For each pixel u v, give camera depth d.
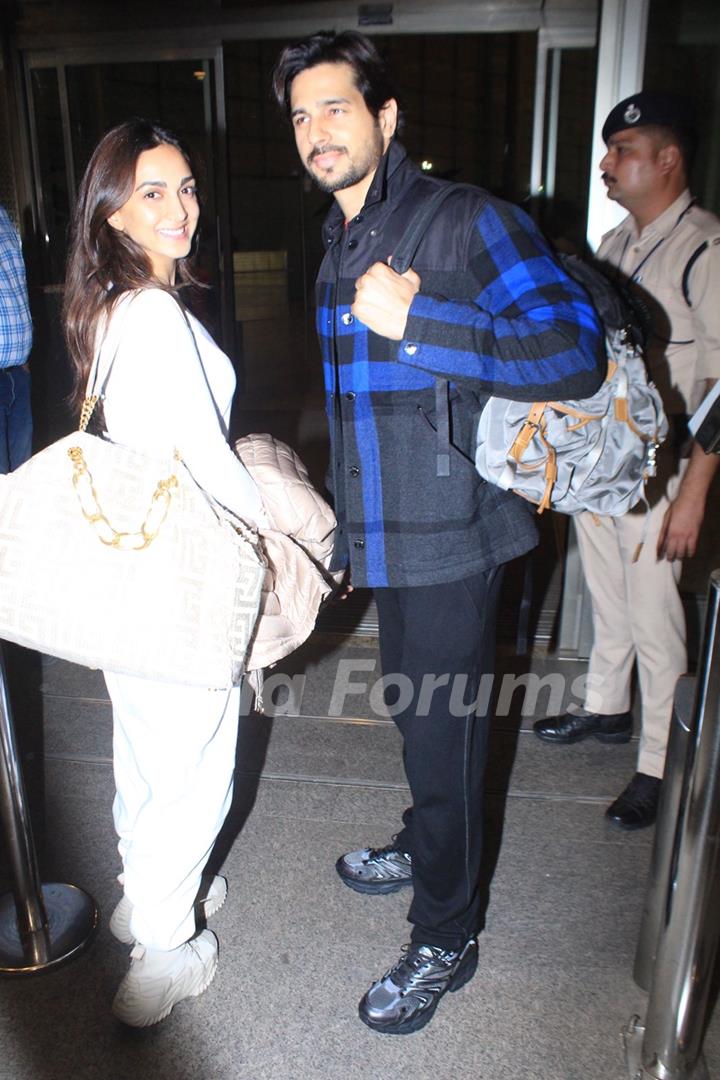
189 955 1.83
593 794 2.54
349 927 2.04
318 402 6.98
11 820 1.89
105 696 3.09
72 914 2.06
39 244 4.37
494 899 2.13
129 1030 1.78
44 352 3.47
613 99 2.83
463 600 1.59
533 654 3.35
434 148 14.48
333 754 2.74
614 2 2.74
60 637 1.45
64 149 4.41
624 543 2.36
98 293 1.49
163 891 1.70
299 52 1.47
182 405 1.45
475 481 1.56
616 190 2.30
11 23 4.10
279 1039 1.76
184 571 1.44
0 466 2.33
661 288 2.26
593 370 1.38
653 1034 1.63
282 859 2.26
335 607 3.79
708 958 1.55
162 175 1.47
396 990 1.78
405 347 1.37
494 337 1.36
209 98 4.46
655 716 2.41
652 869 1.80
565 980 1.90
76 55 4.19
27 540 1.45
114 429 1.50
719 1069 1.70
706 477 2.19
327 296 1.65
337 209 1.66
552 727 2.81
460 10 3.91
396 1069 1.69
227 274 5.12
